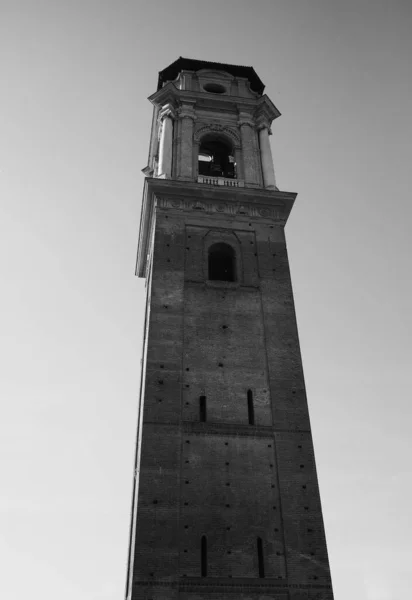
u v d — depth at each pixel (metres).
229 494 31.06
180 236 42.44
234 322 38.38
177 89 52.91
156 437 32.25
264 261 42.25
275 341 37.78
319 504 31.36
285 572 29.06
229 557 29.14
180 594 27.64
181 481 31.05
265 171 49.03
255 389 35.41
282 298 40.22
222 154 54.25
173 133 51.03
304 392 35.72
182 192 44.69
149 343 36.12
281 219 45.00
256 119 53.19
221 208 44.72
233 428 33.44
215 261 45.12
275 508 31.00
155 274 39.69
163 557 28.47
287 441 33.38
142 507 29.77
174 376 34.97
